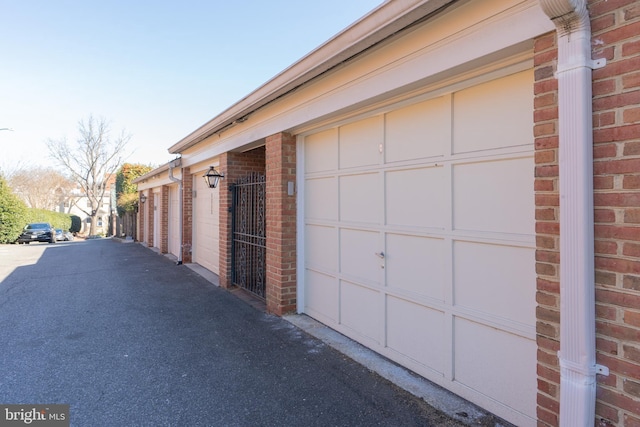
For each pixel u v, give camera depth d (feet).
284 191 16.40
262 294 20.01
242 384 10.62
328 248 15.11
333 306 14.85
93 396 10.02
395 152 11.68
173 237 40.06
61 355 12.83
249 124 19.52
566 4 5.66
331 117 13.67
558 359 6.65
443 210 10.00
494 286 8.73
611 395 5.80
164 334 14.90
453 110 9.77
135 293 22.17
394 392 9.94
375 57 11.03
